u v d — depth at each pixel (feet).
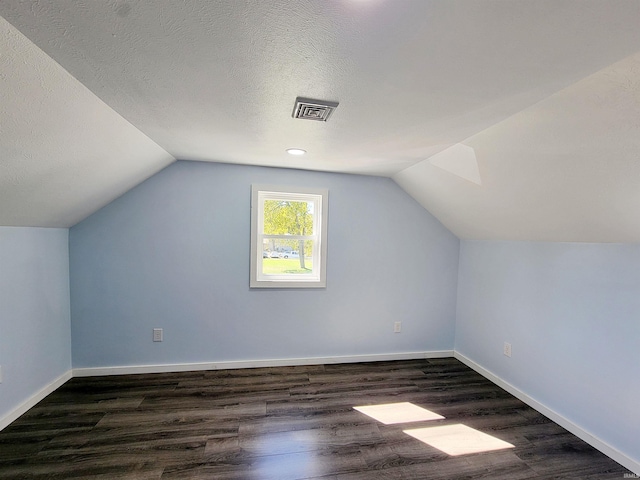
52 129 4.49
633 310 5.61
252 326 9.47
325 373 9.30
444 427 6.74
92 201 7.65
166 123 5.65
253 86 4.25
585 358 6.44
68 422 6.53
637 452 5.47
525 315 8.04
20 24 2.95
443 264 10.84
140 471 5.24
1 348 6.22
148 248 8.76
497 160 6.15
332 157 7.92
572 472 5.48
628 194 4.75
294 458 5.65
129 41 3.25
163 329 8.95
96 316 8.57
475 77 3.88
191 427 6.49
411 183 9.61
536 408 7.57
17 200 5.61
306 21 2.91
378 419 6.97
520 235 8.03
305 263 10.06
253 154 7.83
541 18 2.77
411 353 10.69
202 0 2.66
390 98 4.53
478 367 9.71
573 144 4.65
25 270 6.82
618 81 3.52
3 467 5.25
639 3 2.55
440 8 2.69
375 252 10.26
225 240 9.16
